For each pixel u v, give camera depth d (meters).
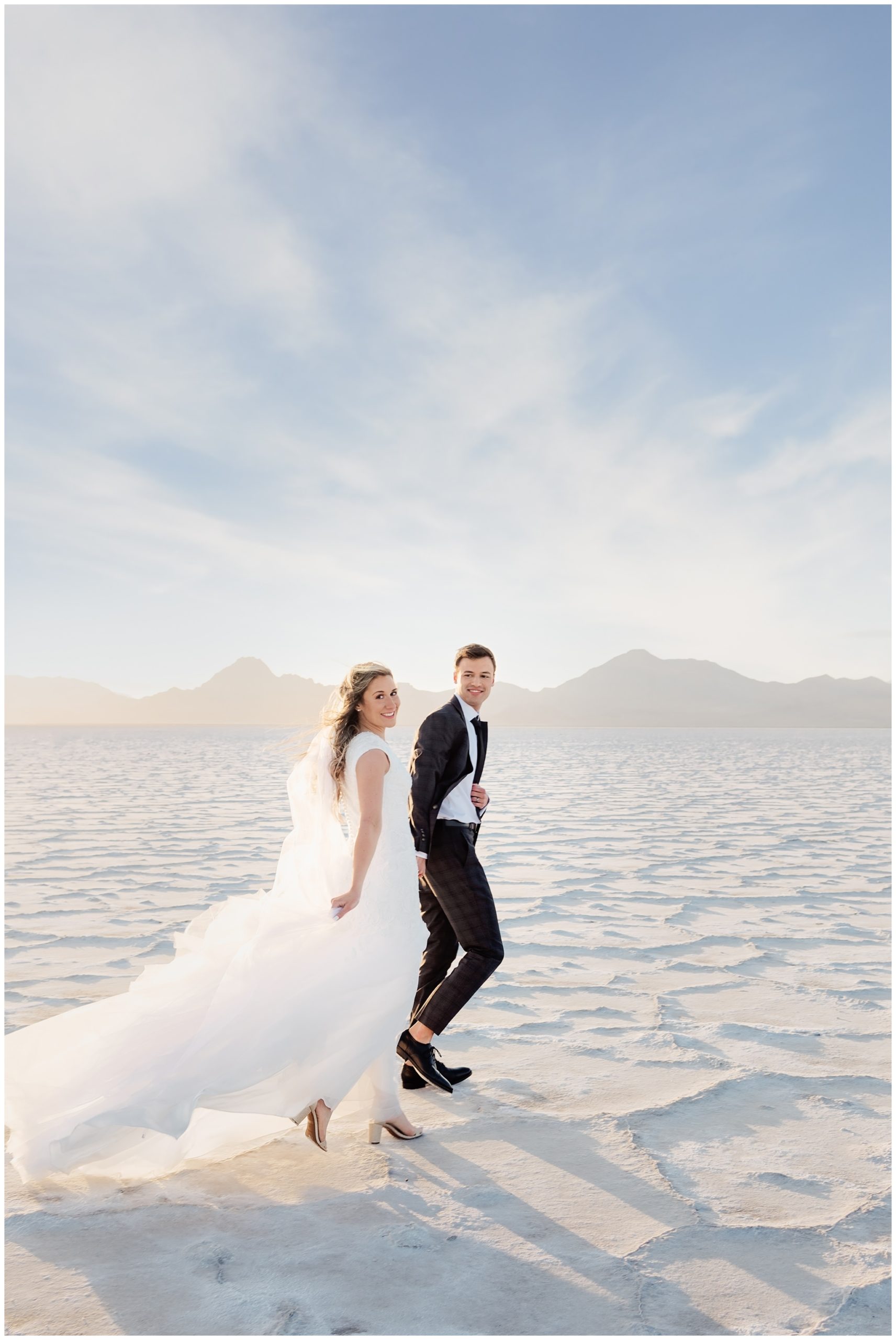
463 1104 3.29
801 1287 2.15
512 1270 2.22
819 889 7.67
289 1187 2.67
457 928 3.49
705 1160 2.83
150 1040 2.81
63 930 6.04
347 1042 2.89
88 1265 2.23
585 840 10.73
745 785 20.75
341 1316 2.03
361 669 3.35
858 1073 3.57
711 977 5.01
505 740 75.81
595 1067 3.65
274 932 3.04
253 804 15.66
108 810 14.45
